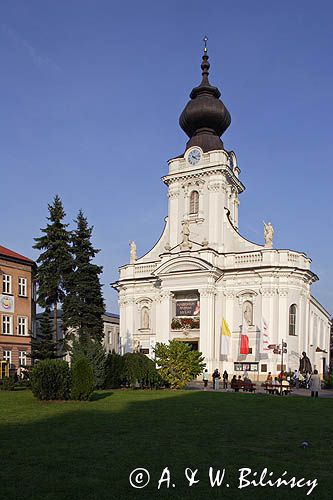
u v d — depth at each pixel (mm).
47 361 26797
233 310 52219
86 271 48875
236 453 12984
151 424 17781
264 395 32031
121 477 10594
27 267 59281
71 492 9555
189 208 56875
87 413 20812
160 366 37938
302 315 52094
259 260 52031
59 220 47969
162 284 54031
